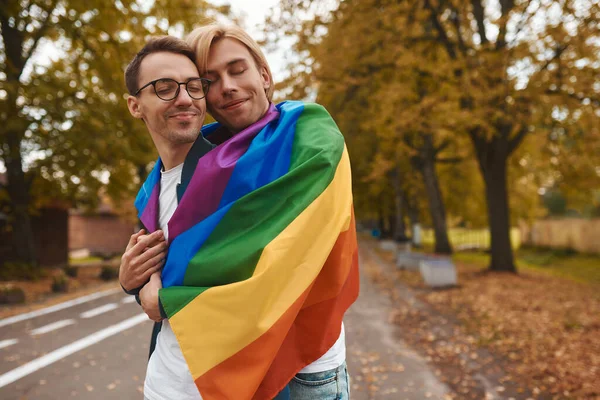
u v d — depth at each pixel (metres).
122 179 16.03
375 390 4.39
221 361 1.25
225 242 1.35
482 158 13.38
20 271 14.09
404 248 22.81
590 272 18.02
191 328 1.28
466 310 8.09
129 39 12.64
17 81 11.62
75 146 12.60
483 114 9.68
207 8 11.83
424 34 11.91
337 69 11.19
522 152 17.34
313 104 1.53
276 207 1.34
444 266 10.94
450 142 19.05
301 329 1.47
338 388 1.65
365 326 7.13
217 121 1.71
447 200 30.53
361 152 23.38
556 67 9.25
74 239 36.62
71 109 12.01
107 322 7.82
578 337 5.99
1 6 12.22
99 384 4.63
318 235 1.33
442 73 10.61
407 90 10.97
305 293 1.28
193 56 1.54
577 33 8.36
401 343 6.11
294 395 1.62
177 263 1.38
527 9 8.49
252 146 1.44
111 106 13.57
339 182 1.42
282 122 1.48
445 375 4.79
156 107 1.44
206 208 1.39
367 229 67.25
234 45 1.58
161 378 1.42
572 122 11.12
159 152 1.58
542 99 9.91
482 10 12.23
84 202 16.72
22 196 14.82
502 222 13.30
